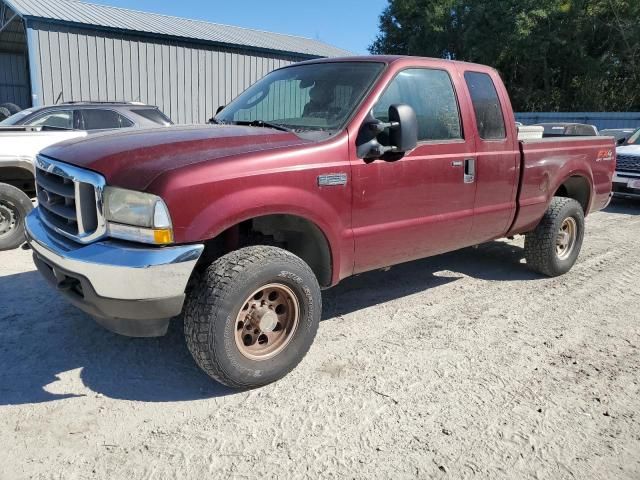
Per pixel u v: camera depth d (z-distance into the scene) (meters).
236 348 3.21
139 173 2.97
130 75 16.72
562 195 6.22
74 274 2.99
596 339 4.31
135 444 2.85
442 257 6.57
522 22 28.55
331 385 3.48
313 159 3.47
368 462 2.76
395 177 3.92
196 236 2.98
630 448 2.94
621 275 6.03
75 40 15.53
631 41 28.44
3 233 6.25
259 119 4.33
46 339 4.02
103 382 3.46
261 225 3.64
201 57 18.19
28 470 2.63
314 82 4.27
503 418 3.17
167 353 3.86
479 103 4.65
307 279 3.42
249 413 3.15
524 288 5.49
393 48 37.66
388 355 3.92
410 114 3.63
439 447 2.89
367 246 3.89
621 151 10.78
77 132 6.84
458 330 4.39
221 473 2.65
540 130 5.59
